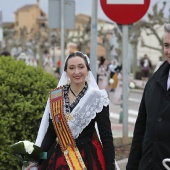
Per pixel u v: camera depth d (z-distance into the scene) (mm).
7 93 6574
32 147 4883
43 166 4965
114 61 25062
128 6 9570
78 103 4797
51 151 4914
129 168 4570
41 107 6711
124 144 10172
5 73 6754
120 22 9648
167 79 4285
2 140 6523
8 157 6543
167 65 4355
